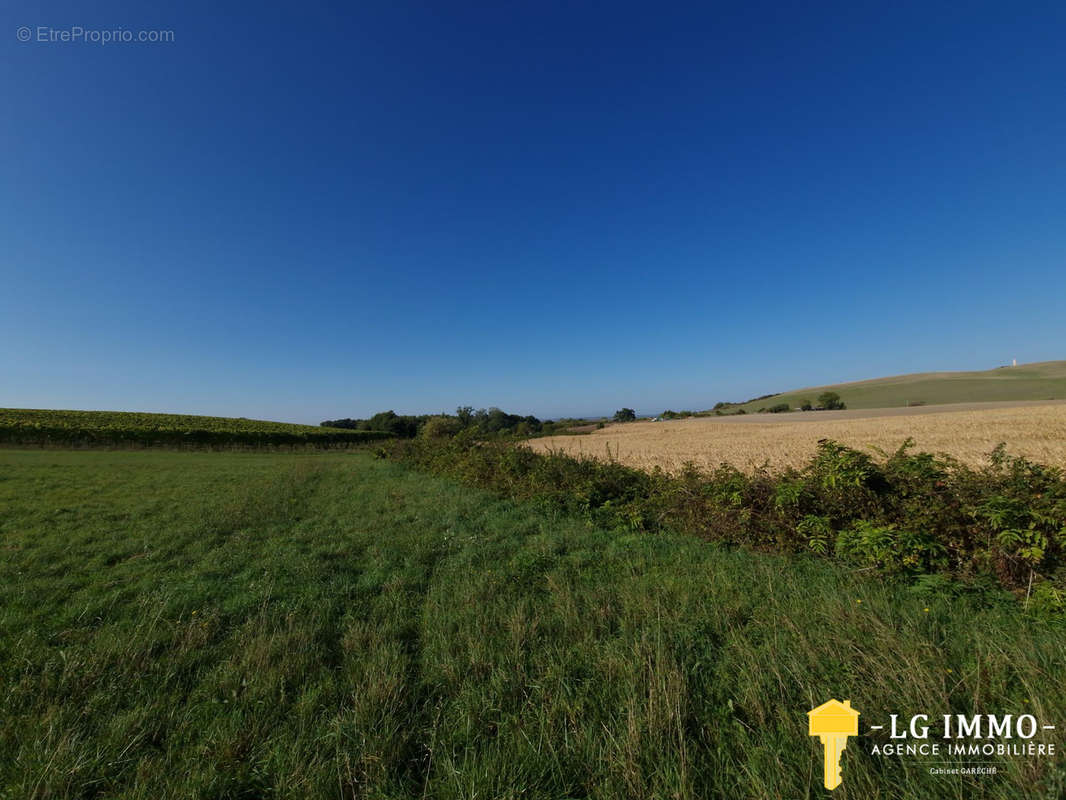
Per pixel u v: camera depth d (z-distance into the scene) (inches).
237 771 96.0
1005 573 175.9
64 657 143.2
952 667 117.3
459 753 101.6
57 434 1476.4
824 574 199.6
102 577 236.4
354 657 144.0
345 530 342.3
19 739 106.5
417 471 767.7
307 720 112.7
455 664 135.3
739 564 221.0
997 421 1240.8
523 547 276.5
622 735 99.0
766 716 105.9
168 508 434.6
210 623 173.3
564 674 126.8
